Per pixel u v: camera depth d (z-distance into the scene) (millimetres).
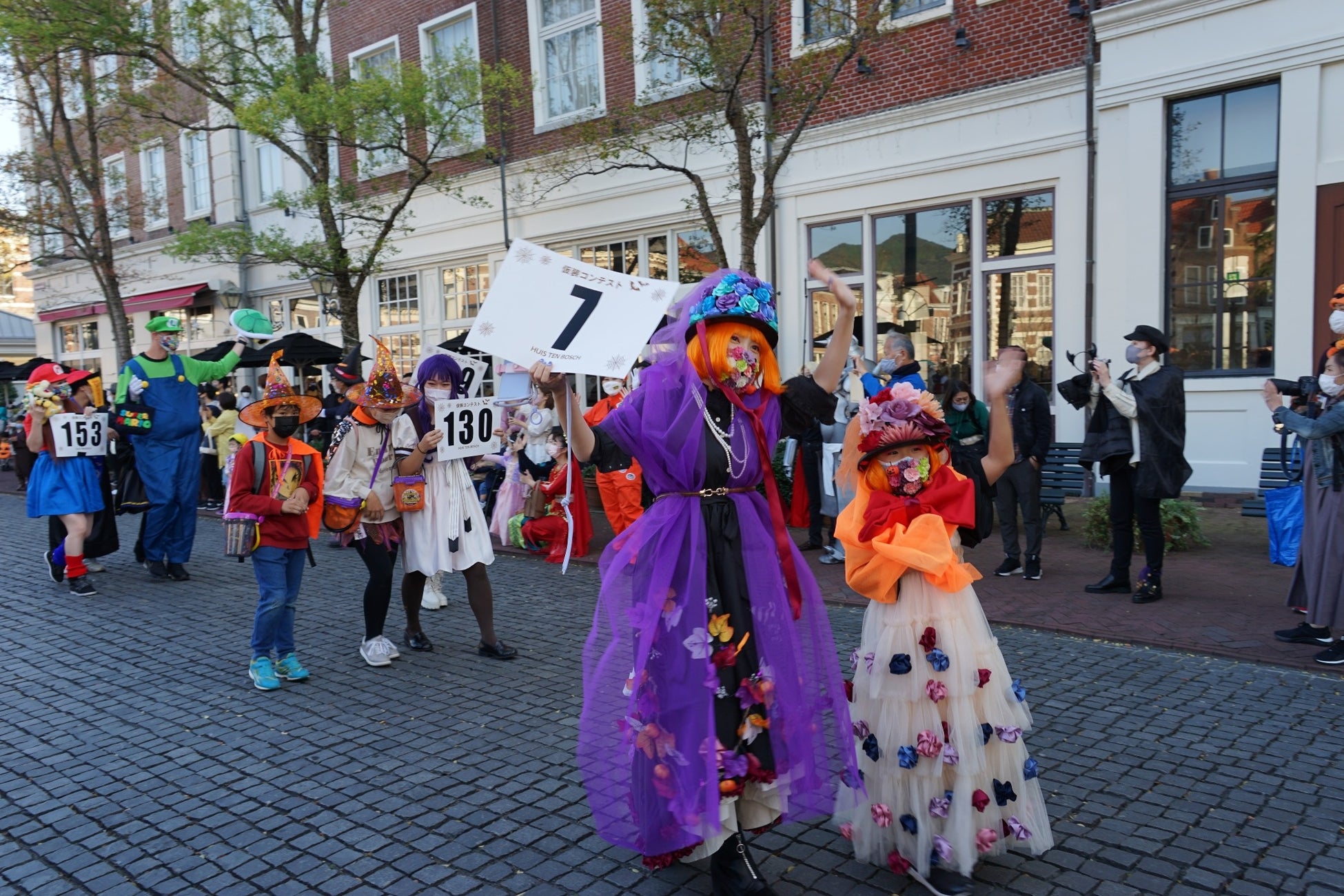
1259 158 8656
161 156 20906
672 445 2762
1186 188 9016
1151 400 5961
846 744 2836
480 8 14883
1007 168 10055
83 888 3082
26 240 18484
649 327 2816
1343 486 4758
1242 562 7062
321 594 7355
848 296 2900
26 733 4523
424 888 3006
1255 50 8414
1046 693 4578
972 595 2963
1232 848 3061
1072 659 5102
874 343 11281
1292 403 5973
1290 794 3432
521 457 9094
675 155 12570
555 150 13914
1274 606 5891
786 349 11938
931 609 2855
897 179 10836
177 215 20875
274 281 19453
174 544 8062
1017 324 10266
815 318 11789
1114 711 4309
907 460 2932
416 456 5230
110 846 3355
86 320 24703
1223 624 5551
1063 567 7305
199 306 20859
